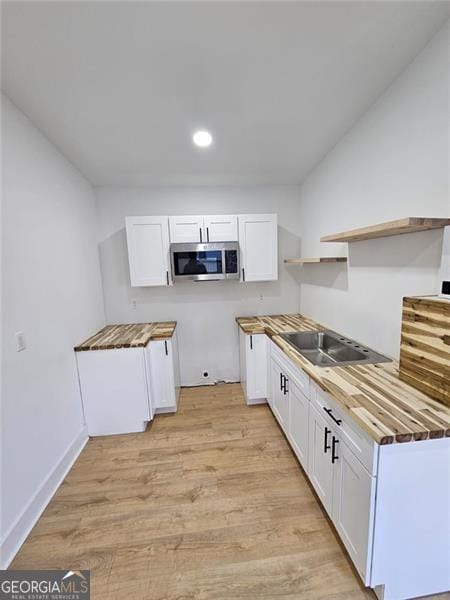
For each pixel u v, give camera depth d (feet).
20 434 4.84
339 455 4.04
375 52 4.38
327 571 4.03
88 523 4.93
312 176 8.71
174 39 4.10
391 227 4.01
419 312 3.88
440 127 4.02
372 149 5.62
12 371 4.72
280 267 10.16
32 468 5.11
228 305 10.14
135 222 8.38
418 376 3.94
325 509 4.67
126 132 6.39
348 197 6.60
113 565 4.22
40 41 4.04
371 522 3.31
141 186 9.24
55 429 6.00
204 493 5.49
